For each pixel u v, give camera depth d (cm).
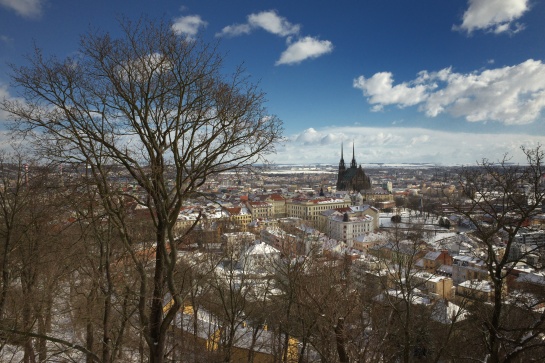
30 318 2548
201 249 3253
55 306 2928
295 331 3316
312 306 2659
